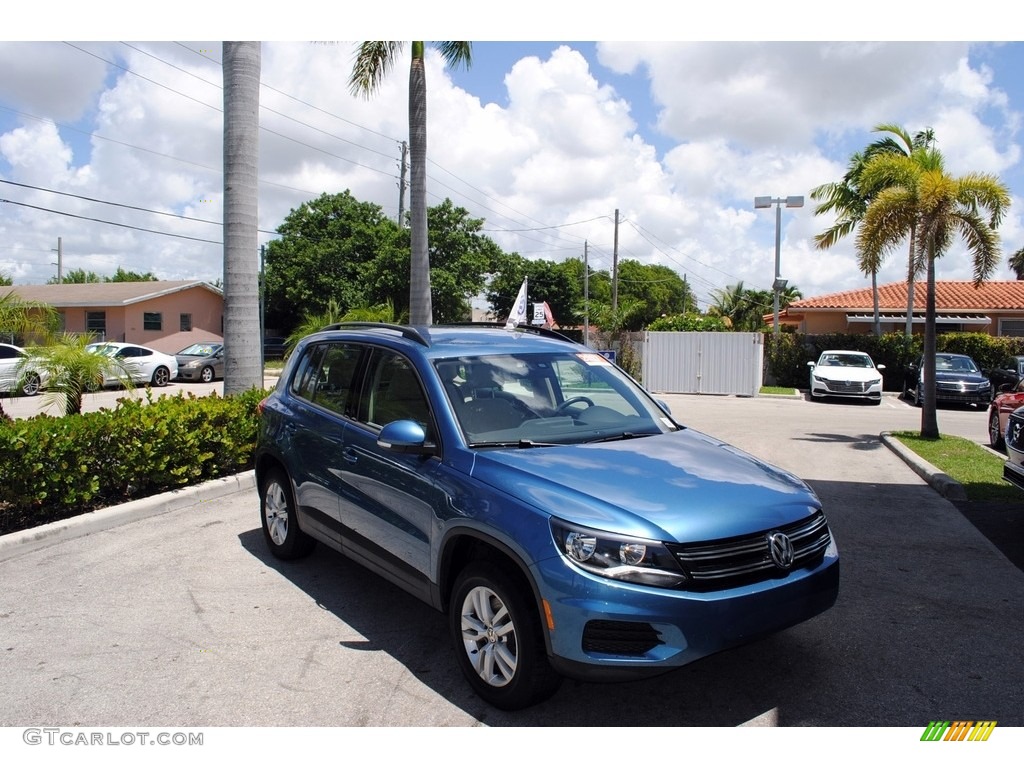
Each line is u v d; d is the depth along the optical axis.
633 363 24.16
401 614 4.63
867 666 3.99
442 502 3.77
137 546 5.90
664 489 3.49
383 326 5.17
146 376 23.30
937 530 6.61
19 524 6.16
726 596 3.18
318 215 41.19
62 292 33.12
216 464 7.93
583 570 3.12
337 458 4.71
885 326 29.58
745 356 22.64
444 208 38.84
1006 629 4.48
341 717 3.46
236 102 9.20
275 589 5.02
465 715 3.48
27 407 17.12
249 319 9.42
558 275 48.56
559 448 3.98
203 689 3.71
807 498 3.76
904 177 12.01
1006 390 11.33
